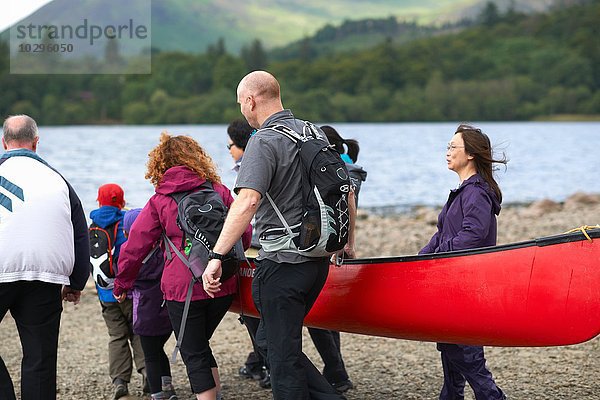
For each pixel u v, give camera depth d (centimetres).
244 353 694
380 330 486
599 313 420
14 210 449
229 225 412
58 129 9931
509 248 438
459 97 12375
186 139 490
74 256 473
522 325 438
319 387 446
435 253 458
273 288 424
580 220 1650
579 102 12381
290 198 420
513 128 9419
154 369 527
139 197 2386
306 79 12688
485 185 461
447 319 457
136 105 11725
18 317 462
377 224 1712
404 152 4944
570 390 562
